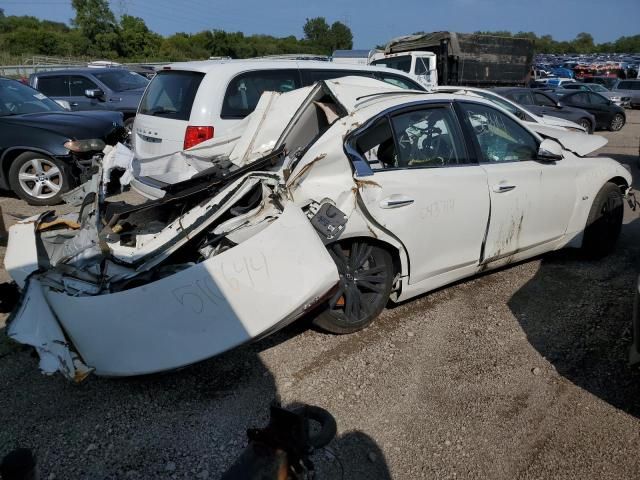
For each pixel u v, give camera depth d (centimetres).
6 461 117
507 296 413
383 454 253
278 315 264
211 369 317
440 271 376
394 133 350
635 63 4762
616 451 254
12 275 303
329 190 314
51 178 707
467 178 371
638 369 316
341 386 302
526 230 417
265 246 271
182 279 257
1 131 687
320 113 380
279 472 138
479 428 271
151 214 340
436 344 345
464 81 1734
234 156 402
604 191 466
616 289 423
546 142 412
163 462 247
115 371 249
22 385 303
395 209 335
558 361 327
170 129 566
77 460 248
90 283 275
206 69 569
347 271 335
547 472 243
